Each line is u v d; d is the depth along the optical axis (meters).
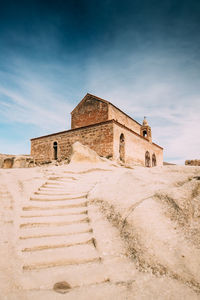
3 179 7.96
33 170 10.40
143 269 3.27
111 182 7.22
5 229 4.39
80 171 10.15
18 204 5.68
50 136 23.81
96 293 2.74
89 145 19.44
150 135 28.86
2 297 2.57
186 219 4.21
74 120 26.05
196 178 6.38
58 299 2.60
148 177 7.28
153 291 2.77
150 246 3.57
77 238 4.18
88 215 5.16
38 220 4.83
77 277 3.09
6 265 3.24
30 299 2.58
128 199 5.29
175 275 3.02
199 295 2.66
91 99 24.77
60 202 5.91
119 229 4.39
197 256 3.30
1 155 24.28
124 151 19.34
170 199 4.77
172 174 7.51
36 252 3.71
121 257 3.62
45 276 3.09
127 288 2.85
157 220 4.22
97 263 3.49
